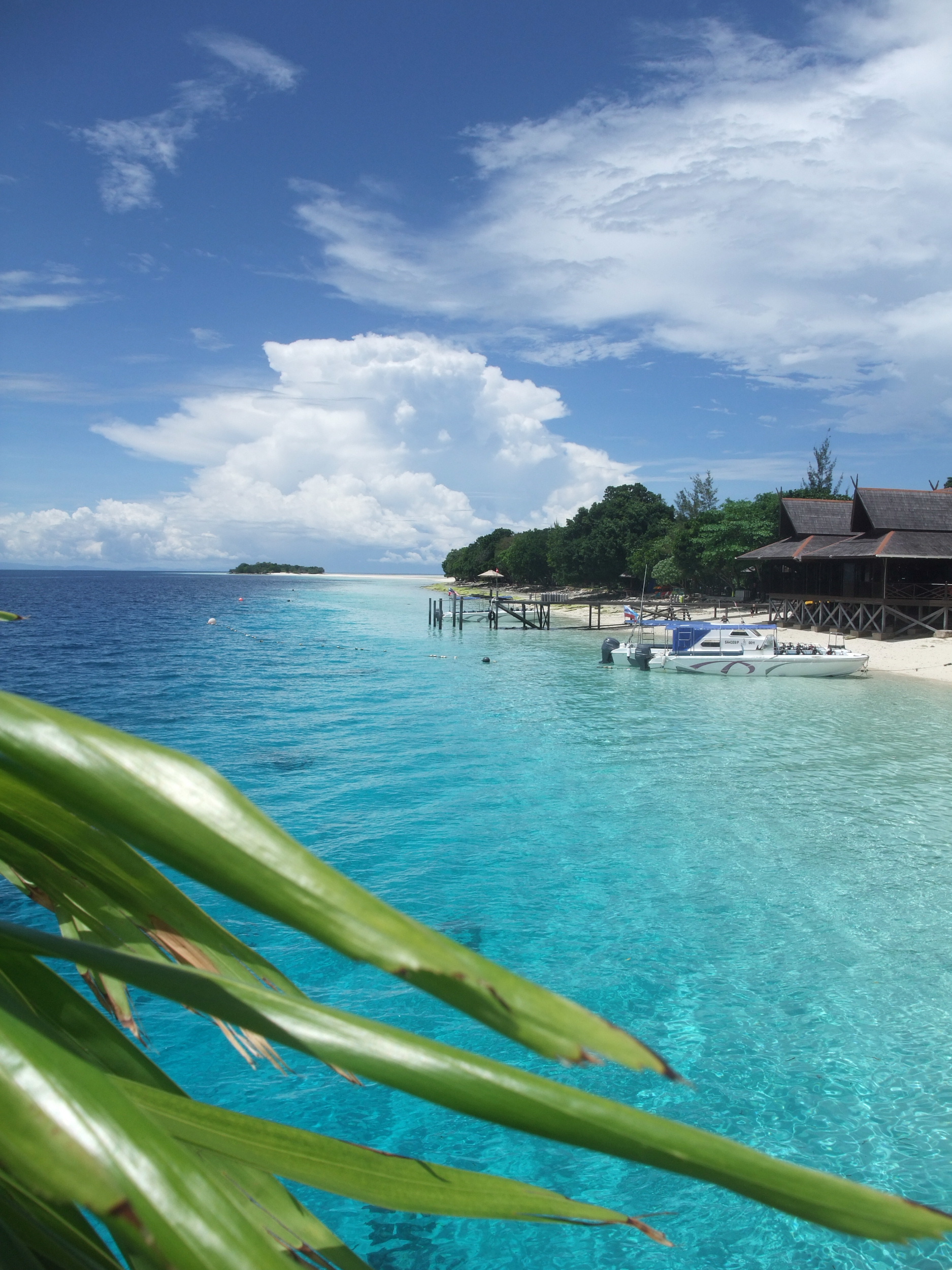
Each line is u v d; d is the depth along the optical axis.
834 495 68.38
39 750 0.72
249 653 40.53
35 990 1.10
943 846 11.80
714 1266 5.11
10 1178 0.66
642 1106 6.39
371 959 0.70
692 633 34.25
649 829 12.47
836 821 12.88
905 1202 0.79
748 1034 7.28
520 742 18.78
